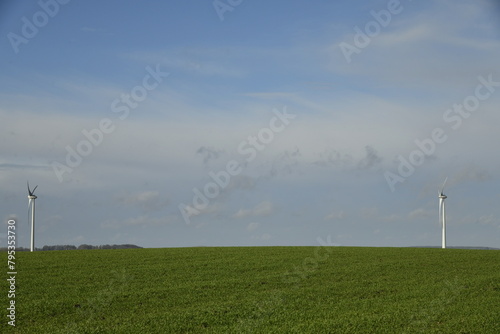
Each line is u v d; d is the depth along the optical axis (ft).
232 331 76.43
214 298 99.19
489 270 132.87
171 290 105.29
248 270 130.52
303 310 89.81
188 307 91.86
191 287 108.17
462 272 129.49
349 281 116.67
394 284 113.80
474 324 79.87
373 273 126.93
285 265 137.69
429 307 91.30
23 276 119.24
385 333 75.10
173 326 78.59
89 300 96.17
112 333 75.15
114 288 107.14
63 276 119.75
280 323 81.30
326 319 82.79
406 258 151.23
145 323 80.64
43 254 157.17
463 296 101.14
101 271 127.24
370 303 95.04
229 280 116.26
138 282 114.11
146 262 141.90
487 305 93.04
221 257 151.84
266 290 107.04
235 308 90.33
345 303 95.20
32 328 77.97
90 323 80.84
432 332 75.41
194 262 142.00
